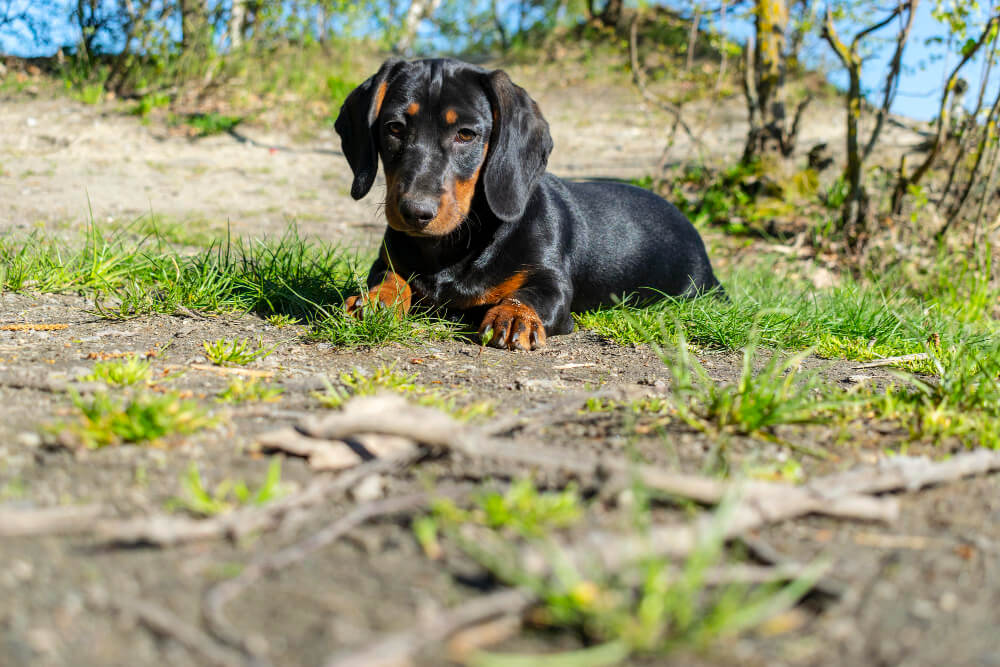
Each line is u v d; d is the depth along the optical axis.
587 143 2.53
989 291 1.21
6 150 2.01
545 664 0.34
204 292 0.90
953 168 1.37
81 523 0.43
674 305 0.96
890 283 1.28
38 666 0.34
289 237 1.14
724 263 1.41
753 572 0.41
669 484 0.46
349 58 2.98
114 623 0.37
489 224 0.91
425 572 0.42
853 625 0.38
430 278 0.92
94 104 2.38
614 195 1.06
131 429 0.56
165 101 2.41
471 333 0.89
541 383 0.73
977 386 0.69
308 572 0.42
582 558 0.40
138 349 0.76
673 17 3.60
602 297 1.01
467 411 0.62
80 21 2.53
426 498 0.48
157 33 2.49
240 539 0.44
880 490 0.54
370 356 0.79
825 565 0.43
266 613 0.38
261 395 0.64
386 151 0.88
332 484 0.48
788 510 0.46
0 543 0.43
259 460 0.55
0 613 0.37
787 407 0.61
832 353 0.89
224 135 2.27
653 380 0.75
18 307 0.88
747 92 1.71
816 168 1.73
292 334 0.84
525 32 3.92
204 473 0.53
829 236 1.45
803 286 1.22
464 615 0.36
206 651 0.35
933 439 0.60
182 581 0.40
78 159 1.99
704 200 1.68
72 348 0.75
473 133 0.88
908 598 0.41
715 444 0.59
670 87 3.08
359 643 0.36
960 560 0.45
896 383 0.77
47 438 0.56
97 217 1.46
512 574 0.40
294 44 2.86
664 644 0.36
